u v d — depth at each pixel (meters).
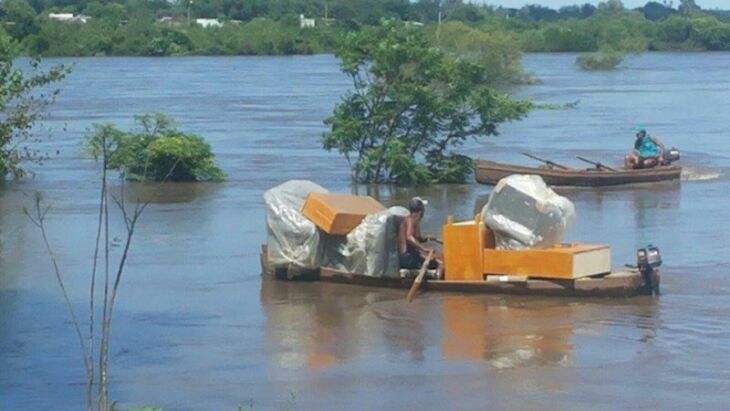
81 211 45.38
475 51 124.81
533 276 30.69
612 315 29.23
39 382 25.03
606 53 166.38
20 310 30.45
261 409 23.23
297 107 96.19
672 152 54.81
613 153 64.94
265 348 27.16
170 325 29.14
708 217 43.84
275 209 33.25
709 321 28.70
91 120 82.94
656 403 23.23
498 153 64.94
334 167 59.12
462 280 31.20
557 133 76.00
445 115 54.41
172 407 23.41
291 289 32.34
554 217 30.70
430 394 23.88
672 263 35.34
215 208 46.28
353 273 32.31
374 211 32.88
